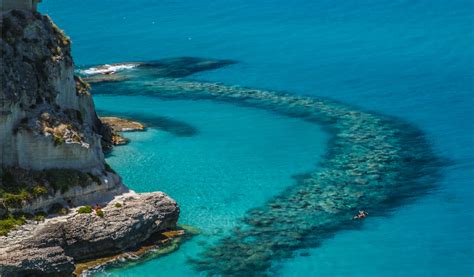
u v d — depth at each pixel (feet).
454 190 258.98
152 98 380.99
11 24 219.41
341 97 385.50
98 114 349.82
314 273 204.64
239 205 245.86
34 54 220.64
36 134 207.92
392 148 305.12
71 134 215.31
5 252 183.32
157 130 326.03
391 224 234.17
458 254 216.33
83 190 212.23
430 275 206.28
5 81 205.77
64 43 235.61
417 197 254.47
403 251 217.97
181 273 201.36
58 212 205.26
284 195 255.09
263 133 324.60
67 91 232.94
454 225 233.14
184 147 302.86
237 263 207.82
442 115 349.20
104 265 201.57
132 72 437.17
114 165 278.87
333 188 261.85
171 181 265.34
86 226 201.87
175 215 222.48
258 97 385.50
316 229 230.27
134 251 209.05
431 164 285.43
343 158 292.20
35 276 183.42
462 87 393.91
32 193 202.39
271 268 206.08
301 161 288.71
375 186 263.70
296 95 389.80
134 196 219.82
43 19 232.73
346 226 232.73
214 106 367.66
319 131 328.29
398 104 369.91
